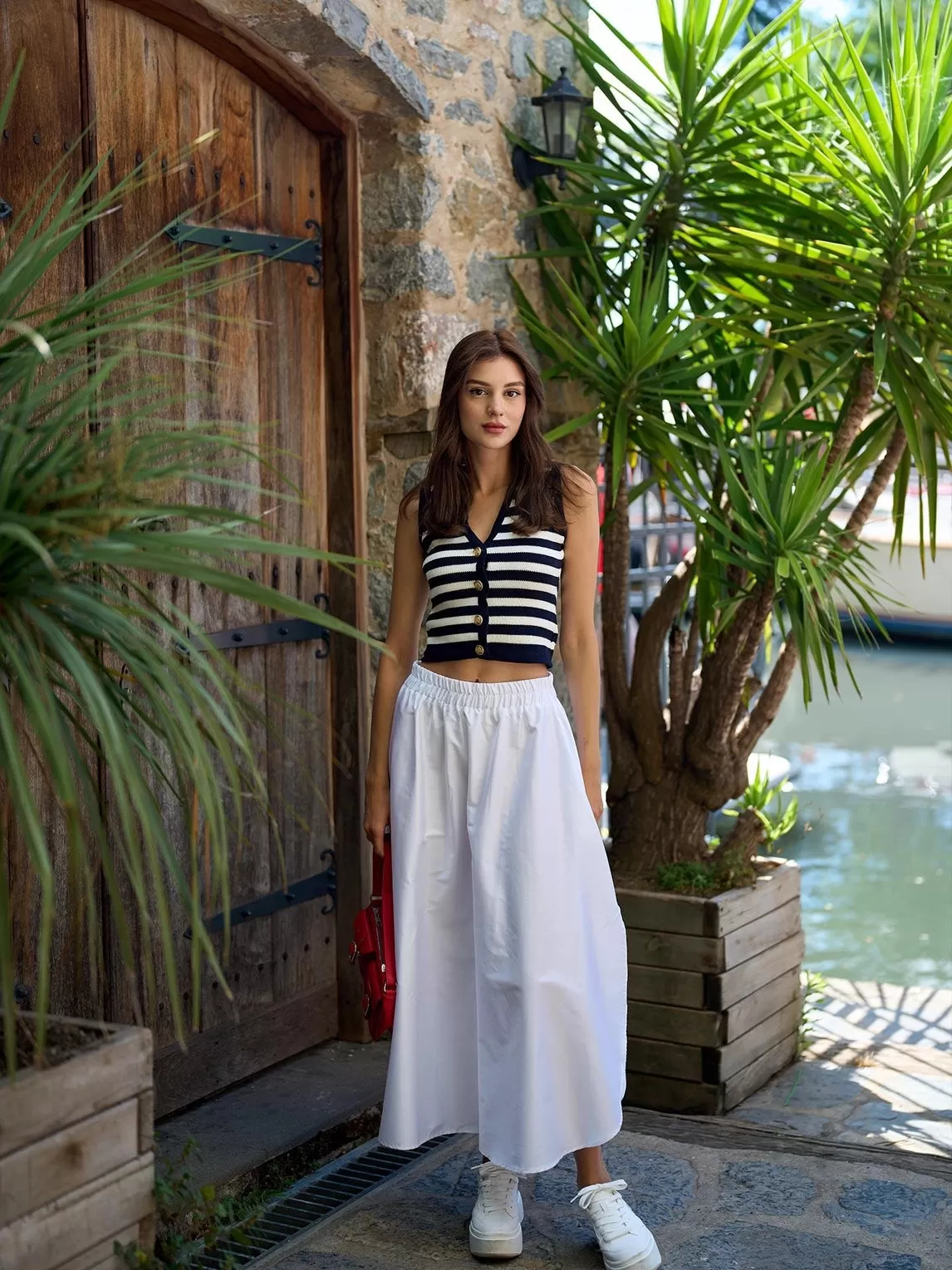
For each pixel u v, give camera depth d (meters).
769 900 3.39
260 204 3.12
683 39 3.57
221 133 3.00
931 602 12.12
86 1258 1.74
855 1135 3.09
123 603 1.63
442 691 2.29
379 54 3.10
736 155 3.55
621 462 3.35
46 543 1.56
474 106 3.54
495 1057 2.25
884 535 12.03
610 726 3.63
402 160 3.34
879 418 3.59
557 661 3.98
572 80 4.00
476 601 2.29
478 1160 2.71
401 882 2.30
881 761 7.82
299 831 3.28
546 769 2.24
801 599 3.17
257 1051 3.18
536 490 2.30
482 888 2.24
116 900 1.49
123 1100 1.79
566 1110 2.25
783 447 3.29
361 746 3.38
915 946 4.75
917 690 10.41
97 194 2.68
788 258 3.61
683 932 3.17
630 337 3.23
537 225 3.86
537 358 3.87
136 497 1.61
